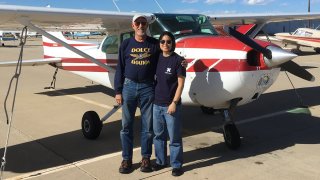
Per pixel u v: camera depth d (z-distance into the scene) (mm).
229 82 3719
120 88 3520
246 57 3625
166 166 3688
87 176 3484
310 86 8516
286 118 5660
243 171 3570
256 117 5738
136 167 3695
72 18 4316
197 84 3936
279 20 6699
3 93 8031
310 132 4906
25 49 24156
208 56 3838
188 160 3881
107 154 4094
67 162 3855
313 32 18531
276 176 3445
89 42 6508
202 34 4344
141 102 3512
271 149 4219
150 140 3568
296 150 4176
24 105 6801
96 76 6020
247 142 4484
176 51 4094
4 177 3467
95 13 4277
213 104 4008
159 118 3473
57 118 5789
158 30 4418
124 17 4488
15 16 3840
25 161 3883
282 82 9078
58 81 9805
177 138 3436
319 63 13828
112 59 5461
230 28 3760
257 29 6695
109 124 5344
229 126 4164
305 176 3441
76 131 5016
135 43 3400
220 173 3525
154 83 3494
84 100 7262
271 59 3562
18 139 4656
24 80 10016
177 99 3328
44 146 4379
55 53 7086
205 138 4680
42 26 5035
